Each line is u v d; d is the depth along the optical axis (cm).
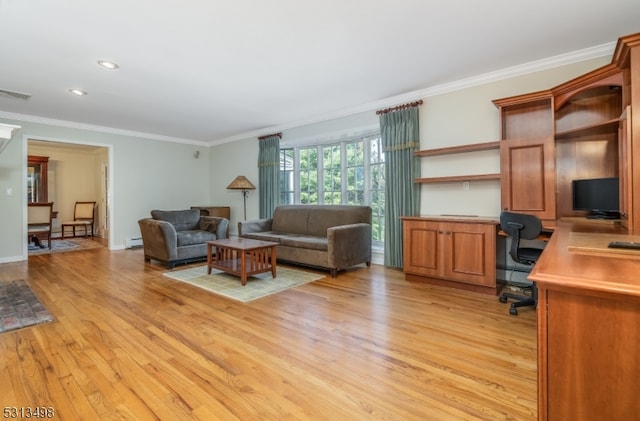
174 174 692
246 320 255
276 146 583
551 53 307
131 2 216
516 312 263
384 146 440
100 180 818
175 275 402
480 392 160
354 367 185
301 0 217
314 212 497
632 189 207
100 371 179
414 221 363
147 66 321
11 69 325
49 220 614
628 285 83
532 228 265
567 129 304
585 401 90
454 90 384
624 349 85
